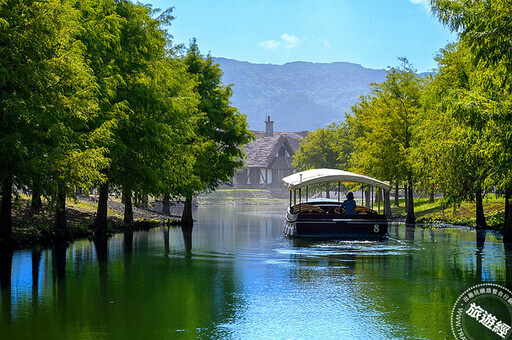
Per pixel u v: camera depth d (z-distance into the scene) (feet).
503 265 64.95
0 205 78.43
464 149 77.97
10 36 53.36
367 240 95.14
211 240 95.61
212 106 140.97
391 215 171.12
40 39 55.36
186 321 37.93
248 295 46.78
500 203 147.54
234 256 72.95
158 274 57.36
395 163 148.66
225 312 40.65
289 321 38.14
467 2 58.08
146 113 88.99
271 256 73.20
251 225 142.41
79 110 61.93
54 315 39.34
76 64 58.85
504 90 60.13
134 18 87.71
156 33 90.68
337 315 39.88
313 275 57.41
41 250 76.79
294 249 81.61
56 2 56.59
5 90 55.77
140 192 98.94
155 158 92.07
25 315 39.32
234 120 146.92
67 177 65.77
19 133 55.06
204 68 144.56
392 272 59.67
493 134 59.47
